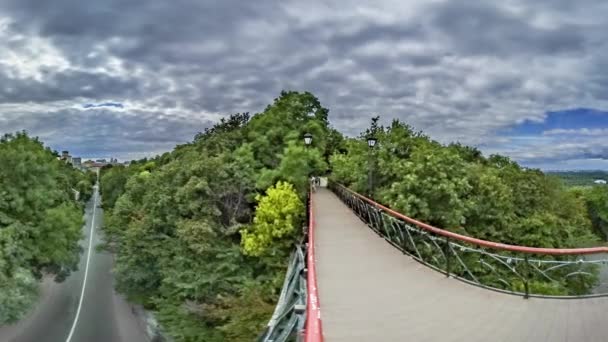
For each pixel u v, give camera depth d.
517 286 12.21
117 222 37.25
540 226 21.67
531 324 5.73
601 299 6.52
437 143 25.00
